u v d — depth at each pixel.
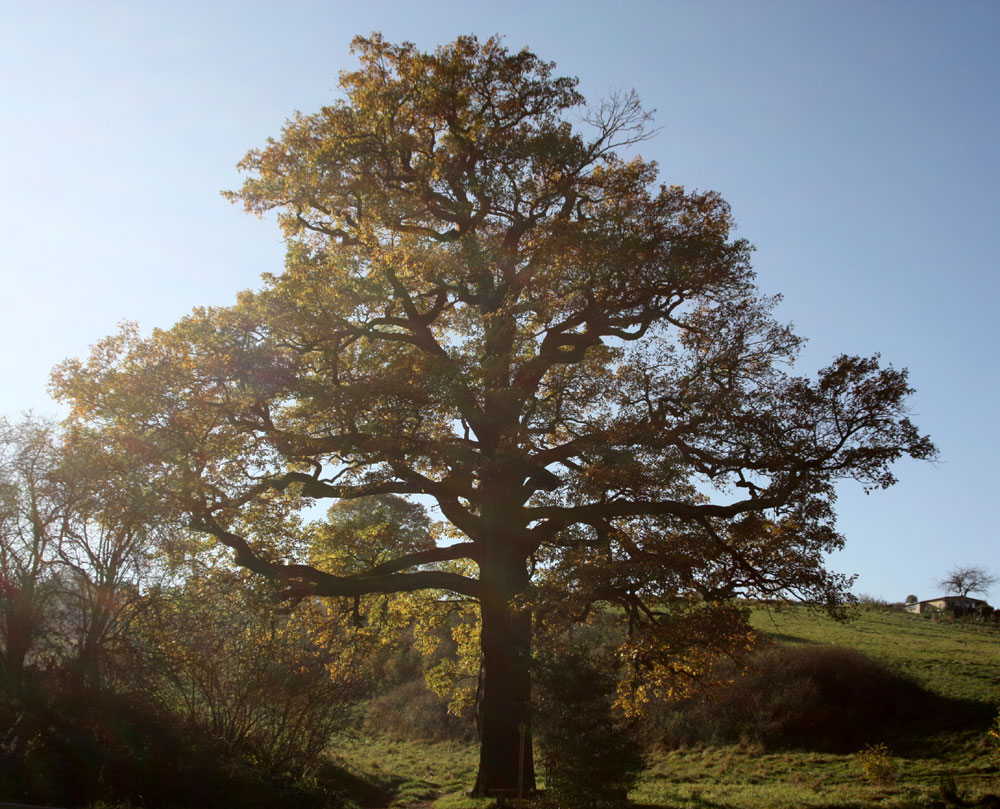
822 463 19.20
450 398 19.59
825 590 19.03
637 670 20.02
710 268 21.73
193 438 20.00
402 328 24.86
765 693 34.53
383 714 42.91
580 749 16.23
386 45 23.81
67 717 15.38
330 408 20.47
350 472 22.03
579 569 18.50
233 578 20.00
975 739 28.41
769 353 21.67
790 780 26.70
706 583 19.38
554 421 21.61
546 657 17.47
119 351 20.59
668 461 20.00
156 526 18.06
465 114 23.48
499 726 20.98
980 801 20.20
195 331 20.39
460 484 22.08
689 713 34.62
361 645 24.86
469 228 23.67
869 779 25.20
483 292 22.94
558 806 16.25
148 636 17.62
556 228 21.95
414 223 24.45
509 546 22.16
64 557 17.22
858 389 19.09
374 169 23.52
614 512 19.92
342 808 18.78
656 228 21.94
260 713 19.41
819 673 34.94
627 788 17.08
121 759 14.61
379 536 25.19
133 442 19.00
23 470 17.03
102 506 17.44
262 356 20.30
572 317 22.81
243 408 20.73
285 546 22.06
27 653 17.12
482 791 20.52
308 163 22.58
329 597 24.41
